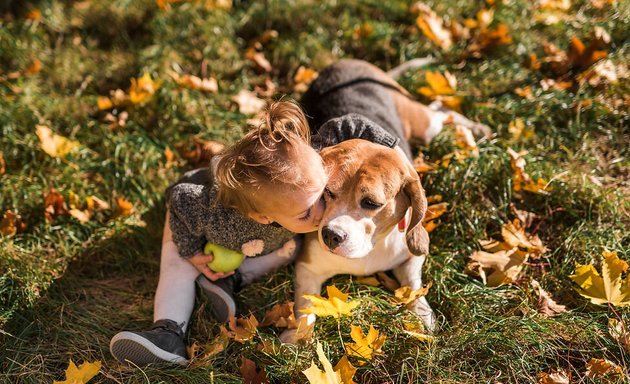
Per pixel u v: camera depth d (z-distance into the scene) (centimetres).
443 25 496
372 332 283
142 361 291
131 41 508
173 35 498
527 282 326
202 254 316
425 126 398
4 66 485
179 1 523
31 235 362
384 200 265
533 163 381
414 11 511
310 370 255
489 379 281
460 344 293
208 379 284
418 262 319
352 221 263
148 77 443
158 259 357
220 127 433
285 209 268
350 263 309
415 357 288
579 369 286
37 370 294
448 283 330
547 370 287
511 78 454
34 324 315
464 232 352
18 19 521
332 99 370
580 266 306
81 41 514
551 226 355
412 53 487
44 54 496
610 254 305
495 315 311
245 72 481
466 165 373
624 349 286
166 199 330
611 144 397
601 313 302
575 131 403
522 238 340
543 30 490
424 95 443
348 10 515
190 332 314
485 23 489
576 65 451
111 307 332
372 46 493
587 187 359
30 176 398
